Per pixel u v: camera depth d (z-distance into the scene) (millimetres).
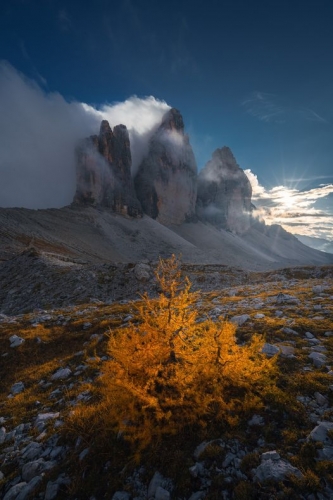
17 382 10688
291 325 10398
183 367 5891
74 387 9031
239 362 5766
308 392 5898
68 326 16703
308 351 8039
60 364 11516
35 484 4953
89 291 34719
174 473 4383
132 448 5004
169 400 5195
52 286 36906
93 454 5164
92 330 15227
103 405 6312
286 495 3662
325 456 4148
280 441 4656
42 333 15812
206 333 6426
